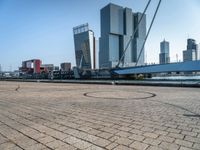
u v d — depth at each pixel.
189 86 21.66
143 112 6.77
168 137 4.17
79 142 3.95
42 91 15.98
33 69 130.38
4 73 134.38
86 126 5.07
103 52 162.25
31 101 9.79
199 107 7.68
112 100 9.98
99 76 63.72
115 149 3.58
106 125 5.15
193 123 5.27
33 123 5.45
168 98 10.67
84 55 132.12
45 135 4.40
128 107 7.83
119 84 28.52
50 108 7.73
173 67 47.78
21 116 6.34
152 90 16.62
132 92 14.66
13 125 5.26
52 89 18.27
